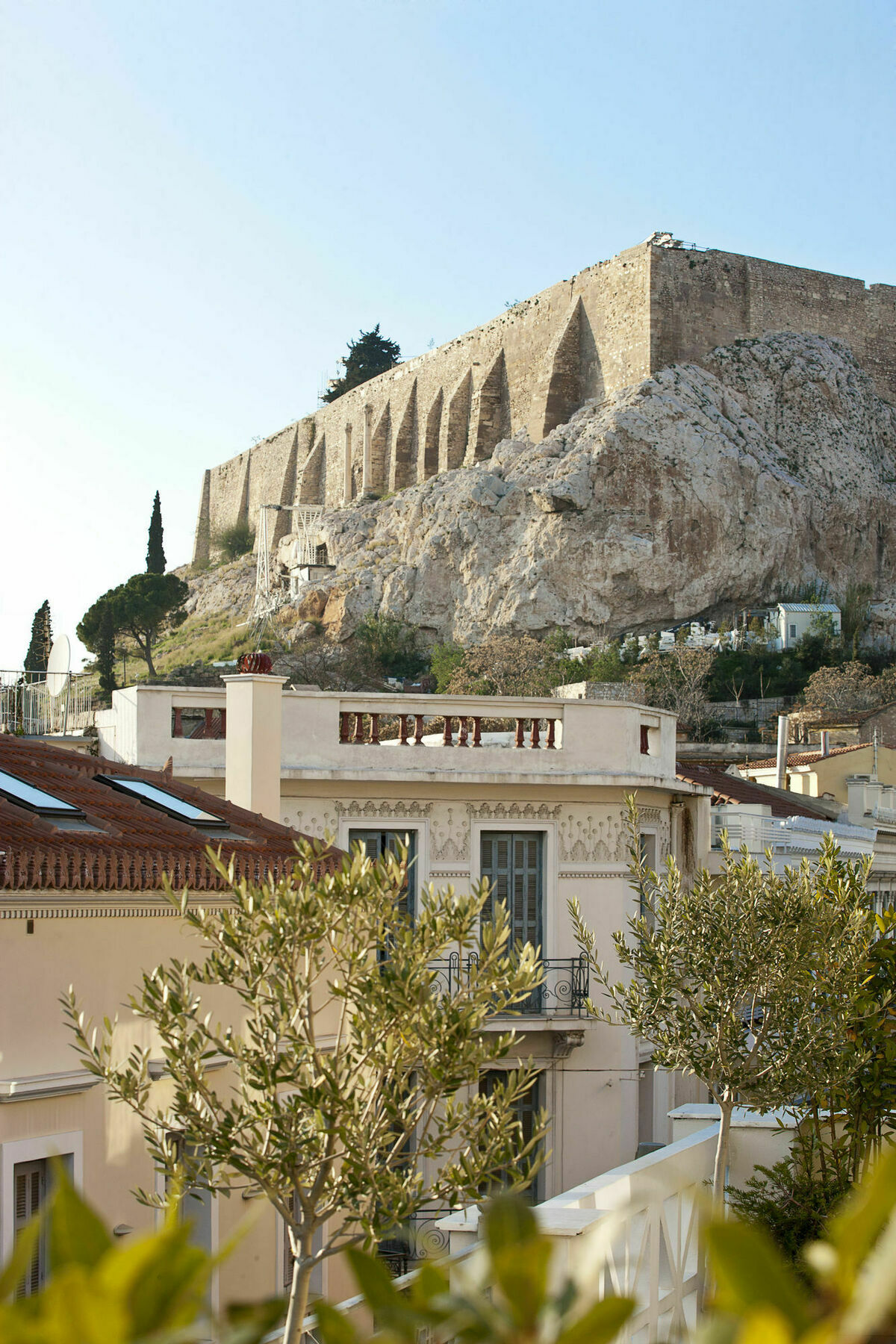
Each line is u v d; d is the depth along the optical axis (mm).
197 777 24141
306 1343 8008
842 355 138625
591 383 134750
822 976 11672
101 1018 13008
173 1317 2275
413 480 154375
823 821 33469
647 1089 26266
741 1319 2117
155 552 168500
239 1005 14500
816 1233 10367
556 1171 24266
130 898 13297
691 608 126000
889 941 12656
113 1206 12773
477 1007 8617
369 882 8711
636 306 131500
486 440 142625
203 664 131625
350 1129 8086
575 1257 7344
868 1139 11695
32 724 30438
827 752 49656
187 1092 8430
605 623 125000
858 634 122125
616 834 25891
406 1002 8297
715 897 12469
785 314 137375
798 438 133250
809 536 130875
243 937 8555
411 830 25062
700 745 69000
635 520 125500
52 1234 2334
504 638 117812
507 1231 2684
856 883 12617
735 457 127750
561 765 25672
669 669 108312
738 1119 11922
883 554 137375
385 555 138750
